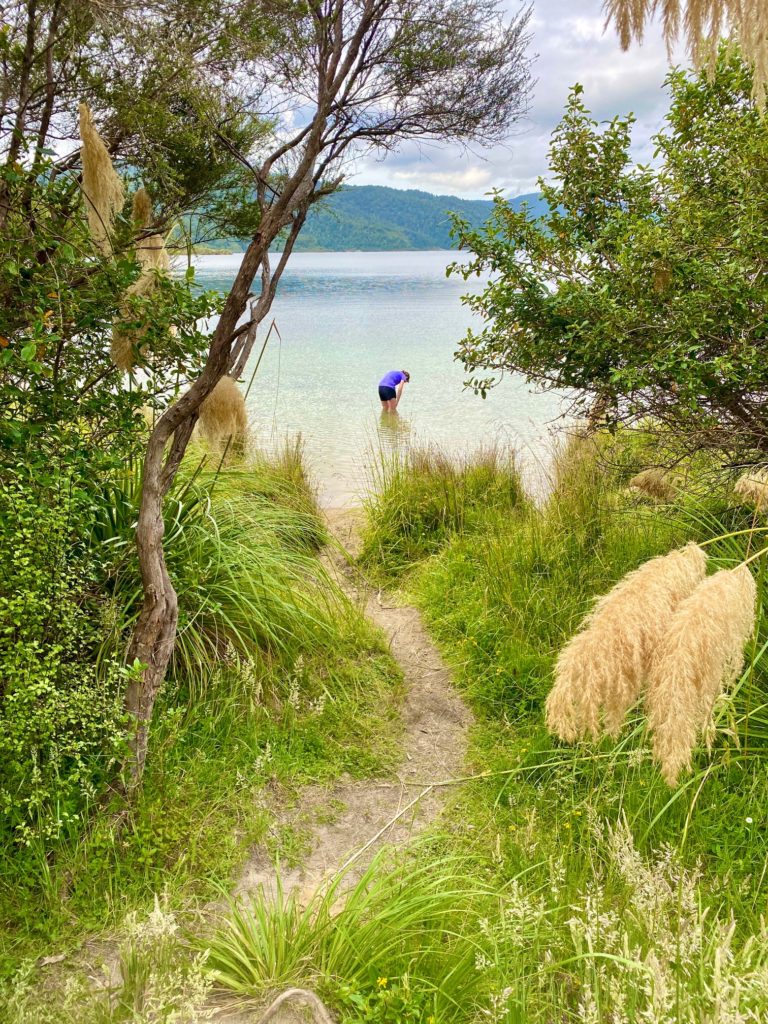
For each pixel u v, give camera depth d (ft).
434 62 15.03
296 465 25.64
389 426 40.29
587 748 10.88
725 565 12.25
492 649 15.15
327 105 9.32
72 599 10.69
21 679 8.96
